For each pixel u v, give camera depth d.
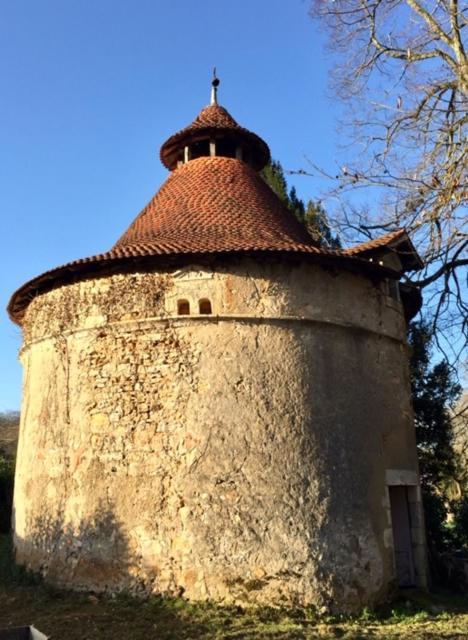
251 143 15.07
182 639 8.17
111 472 10.68
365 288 12.19
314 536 10.10
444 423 17.22
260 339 10.86
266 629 8.64
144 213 13.70
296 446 10.47
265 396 10.60
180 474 10.30
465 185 8.67
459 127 9.27
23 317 14.18
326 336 11.33
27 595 10.38
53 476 11.45
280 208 13.84
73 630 8.55
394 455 11.77
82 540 10.61
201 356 10.74
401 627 9.27
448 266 11.16
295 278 11.29
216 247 10.90
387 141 10.55
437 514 16.78
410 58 10.95
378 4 11.45
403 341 12.93
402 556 12.07
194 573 9.83
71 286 11.98
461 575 12.97
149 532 10.16
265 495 10.13
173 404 10.63
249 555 9.84
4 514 21.62
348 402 11.22
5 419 40.12
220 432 10.40
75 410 11.37
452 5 10.48
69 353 11.74
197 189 13.45
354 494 10.72
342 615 9.79
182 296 11.05
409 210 9.52
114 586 10.12
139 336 11.09
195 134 14.67
